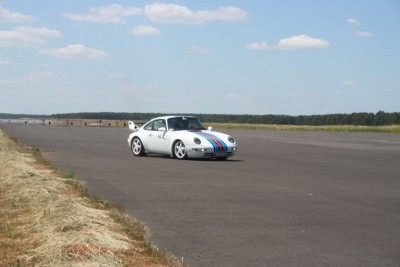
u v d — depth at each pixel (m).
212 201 9.38
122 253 5.46
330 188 11.17
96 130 51.62
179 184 11.57
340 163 17.47
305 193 10.41
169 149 18.41
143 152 19.38
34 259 5.11
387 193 10.50
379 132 55.81
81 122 107.56
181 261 5.55
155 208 8.66
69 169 14.41
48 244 5.46
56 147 24.06
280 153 22.12
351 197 9.95
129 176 12.95
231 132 52.44
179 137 18.03
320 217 8.01
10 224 6.58
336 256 5.83
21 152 17.47
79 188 9.73
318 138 38.38
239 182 12.03
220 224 7.46
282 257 5.77
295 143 30.81
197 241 6.47
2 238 5.91
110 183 11.62
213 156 17.64
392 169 15.52
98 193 10.16
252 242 6.44
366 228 7.26
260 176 13.28
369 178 13.10
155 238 6.60
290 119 113.88
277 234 6.88
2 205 7.86
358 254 5.92
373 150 24.64
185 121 19.16
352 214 8.26
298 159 18.98
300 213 8.32
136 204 9.01
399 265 5.50
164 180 12.23
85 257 5.13
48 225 6.32
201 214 8.18
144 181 12.02
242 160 18.23
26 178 10.22
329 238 6.66
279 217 7.98
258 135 44.16
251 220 7.75
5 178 10.36
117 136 37.09
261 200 9.53
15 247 5.55
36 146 24.41
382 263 5.57
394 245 6.33
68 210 6.95
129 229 6.55
